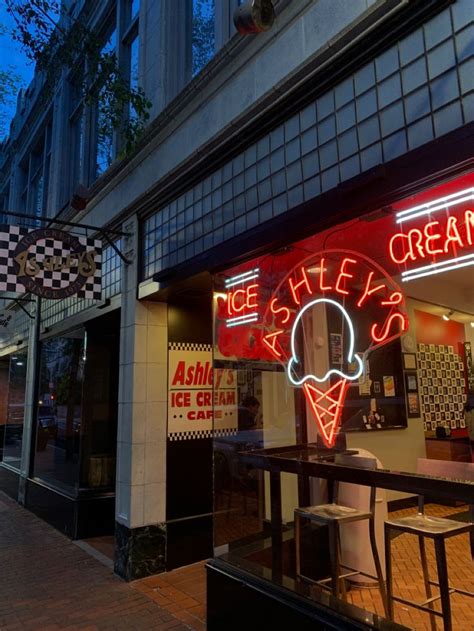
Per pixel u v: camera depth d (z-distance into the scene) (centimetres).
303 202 312
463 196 239
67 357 689
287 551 338
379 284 295
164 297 484
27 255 465
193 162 420
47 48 567
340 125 290
